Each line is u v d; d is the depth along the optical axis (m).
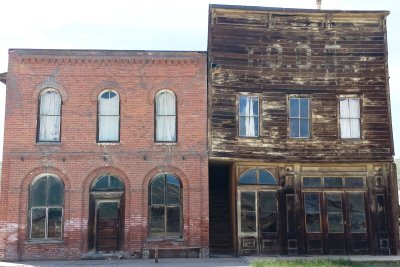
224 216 24.89
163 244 22.23
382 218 23.70
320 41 24.52
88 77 23.02
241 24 24.06
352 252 23.38
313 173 23.83
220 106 23.36
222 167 25.81
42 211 22.16
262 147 23.44
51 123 22.78
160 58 23.30
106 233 22.17
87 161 22.47
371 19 24.88
